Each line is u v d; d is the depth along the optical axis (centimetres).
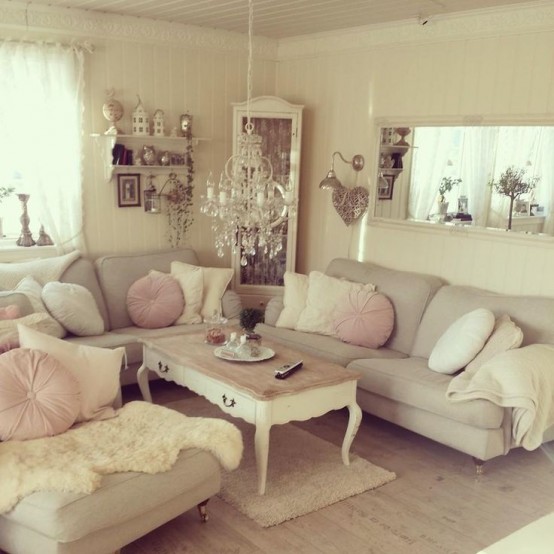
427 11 408
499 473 329
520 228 390
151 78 480
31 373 271
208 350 344
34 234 456
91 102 455
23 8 412
